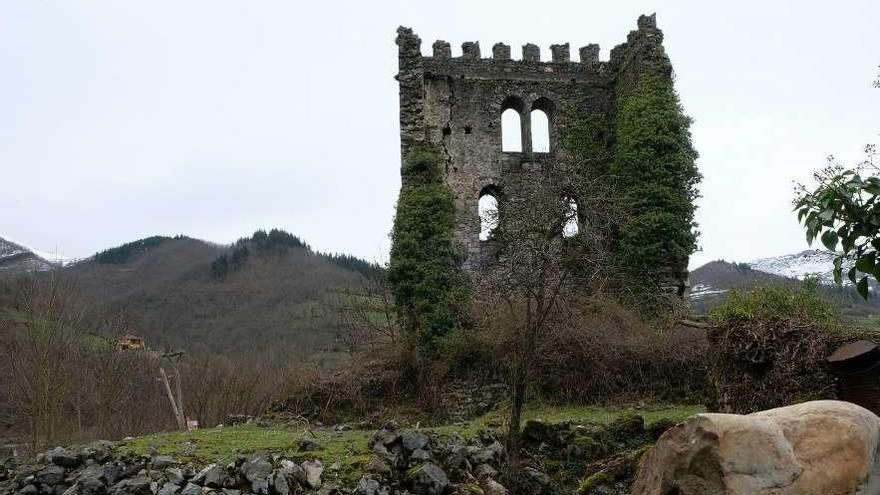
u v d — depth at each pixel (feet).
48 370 84.58
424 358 78.95
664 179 88.84
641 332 71.72
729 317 54.19
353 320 121.39
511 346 70.49
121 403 98.37
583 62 102.68
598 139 99.71
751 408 50.21
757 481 19.80
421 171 88.89
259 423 70.90
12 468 43.11
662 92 91.56
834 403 20.97
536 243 57.16
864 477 19.70
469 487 40.86
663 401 65.57
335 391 77.41
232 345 168.66
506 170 98.12
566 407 66.13
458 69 99.66
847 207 20.81
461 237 95.04
